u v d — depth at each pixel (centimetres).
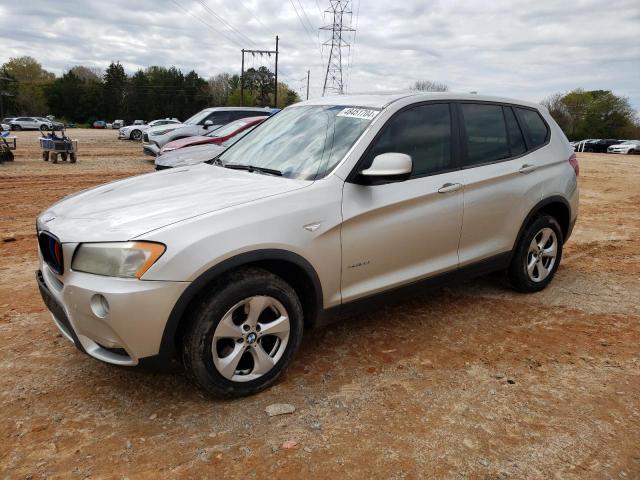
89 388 309
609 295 477
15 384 311
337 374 329
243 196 302
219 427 273
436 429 273
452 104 403
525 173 439
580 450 257
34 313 415
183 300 263
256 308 290
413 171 363
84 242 267
